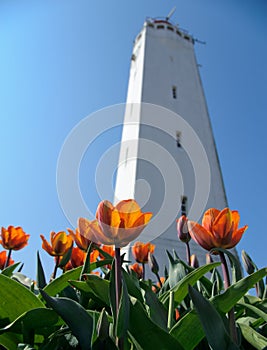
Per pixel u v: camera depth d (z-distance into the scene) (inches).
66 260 85.4
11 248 112.8
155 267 106.6
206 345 61.6
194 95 966.4
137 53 1123.9
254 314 70.8
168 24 1182.3
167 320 60.7
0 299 59.9
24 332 57.4
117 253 53.8
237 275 61.4
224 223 63.4
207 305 48.5
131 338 50.4
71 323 52.8
